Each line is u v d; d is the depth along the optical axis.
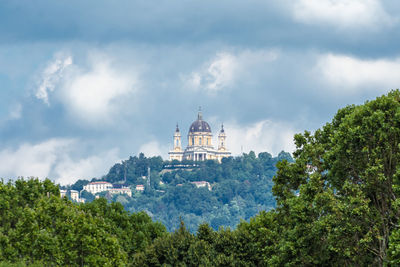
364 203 170.62
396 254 152.38
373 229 169.38
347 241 173.12
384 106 176.38
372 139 174.62
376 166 171.50
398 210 171.75
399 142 173.00
